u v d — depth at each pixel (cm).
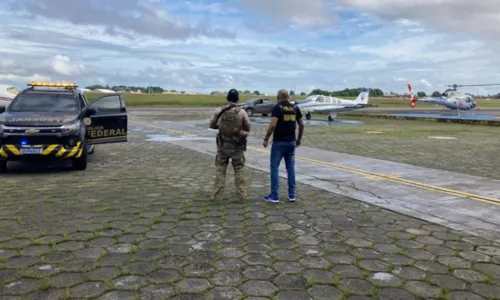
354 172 836
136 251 393
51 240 420
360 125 2441
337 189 678
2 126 761
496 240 436
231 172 831
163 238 431
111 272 345
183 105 6350
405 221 502
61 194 622
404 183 729
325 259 380
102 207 549
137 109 4772
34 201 577
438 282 334
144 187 679
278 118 565
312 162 966
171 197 610
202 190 661
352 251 401
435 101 3984
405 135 1758
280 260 376
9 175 775
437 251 403
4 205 553
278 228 470
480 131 2050
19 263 361
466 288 323
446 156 1084
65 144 788
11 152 752
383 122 2788
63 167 872
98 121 893
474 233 459
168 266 359
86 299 297
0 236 430
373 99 10694
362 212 540
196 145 1310
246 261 373
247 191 656
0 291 307
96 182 717
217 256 384
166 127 2078
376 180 755
